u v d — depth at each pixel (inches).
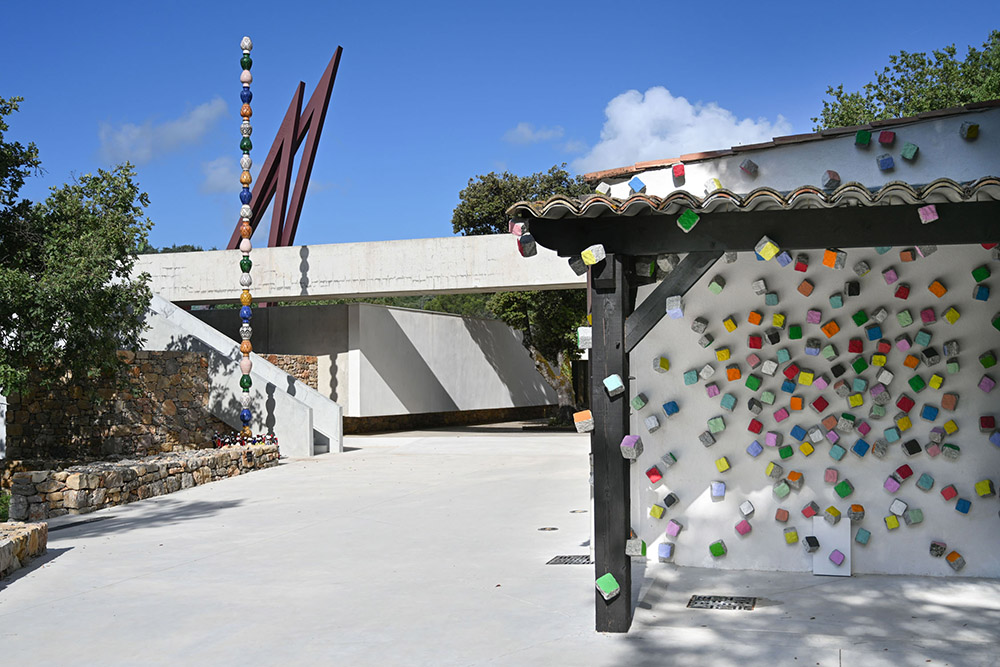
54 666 199.3
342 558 317.1
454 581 275.4
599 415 215.3
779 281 276.4
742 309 280.4
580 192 1323.8
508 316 1111.0
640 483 290.4
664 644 204.5
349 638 216.1
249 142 798.5
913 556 263.3
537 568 292.2
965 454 260.5
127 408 674.2
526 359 1462.8
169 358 721.6
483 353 1322.6
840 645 199.8
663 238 210.5
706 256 210.8
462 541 345.7
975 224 193.5
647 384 289.7
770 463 273.7
